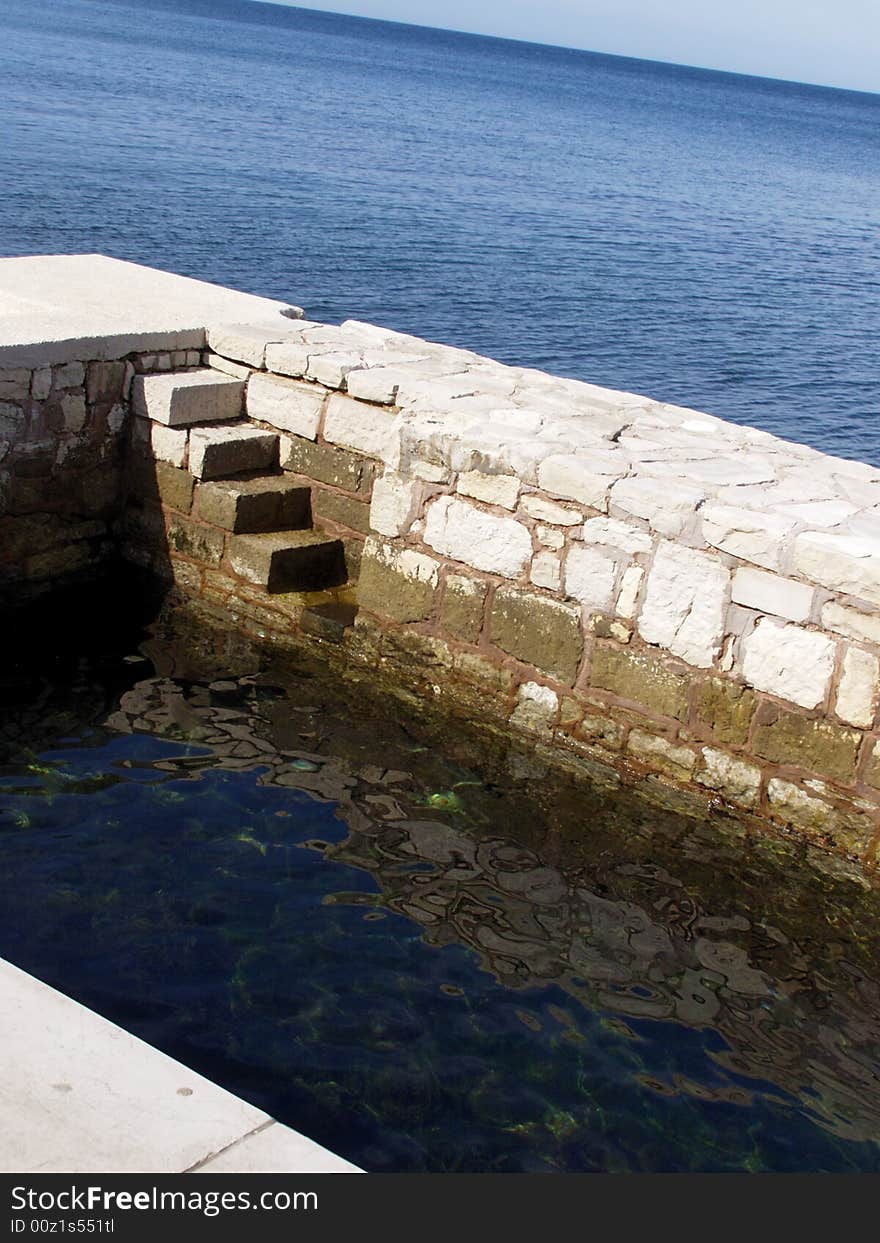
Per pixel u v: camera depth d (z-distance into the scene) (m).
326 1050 4.72
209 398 8.58
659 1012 5.20
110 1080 2.54
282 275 21.77
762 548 6.28
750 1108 4.69
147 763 6.64
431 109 65.31
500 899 5.84
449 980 5.22
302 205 28.70
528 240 29.20
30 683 7.39
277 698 7.54
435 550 7.52
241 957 5.18
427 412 7.61
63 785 6.32
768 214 42.44
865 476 7.38
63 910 5.34
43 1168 2.34
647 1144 4.44
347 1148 4.24
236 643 8.20
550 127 66.69
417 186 34.69
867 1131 4.64
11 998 2.71
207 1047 4.64
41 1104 2.46
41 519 8.39
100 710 7.16
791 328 23.78
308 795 6.52
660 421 8.08
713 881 6.19
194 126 39.81
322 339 8.95
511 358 19.03
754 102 185.75
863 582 5.99
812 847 6.39
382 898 5.72
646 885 6.10
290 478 8.65
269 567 8.11
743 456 7.50
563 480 6.90
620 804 6.80
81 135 33.50
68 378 8.20
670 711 6.77
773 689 6.39
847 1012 5.34
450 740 7.27
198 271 21.00
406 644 7.75
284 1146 2.46
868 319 25.72
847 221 44.56
